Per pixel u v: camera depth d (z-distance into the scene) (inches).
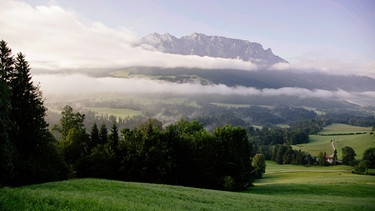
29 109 1966.0
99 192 1328.7
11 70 1950.1
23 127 1971.0
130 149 2546.8
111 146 2662.4
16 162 1814.7
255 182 4343.0
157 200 1263.5
